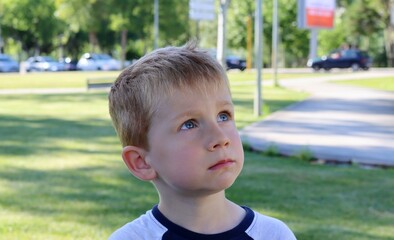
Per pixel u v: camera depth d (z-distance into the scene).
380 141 10.27
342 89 23.94
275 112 15.18
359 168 7.86
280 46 55.06
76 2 55.03
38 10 64.50
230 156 1.47
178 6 55.03
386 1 54.34
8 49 77.44
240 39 52.56
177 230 1.54
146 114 1.51
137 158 1.57
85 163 8.16
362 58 42.06
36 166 7.96
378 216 5.41
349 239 4.71
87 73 41.94
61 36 71.56
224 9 14.84
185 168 1.46
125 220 5.21
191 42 1.77
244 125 12.46
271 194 6.18
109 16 55.16
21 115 14.87
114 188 6.52
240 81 29.48
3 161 8.35
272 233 1.61
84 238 4.69
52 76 36.75
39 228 4.95
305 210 5.56
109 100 1.62
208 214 1.55
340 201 5.92
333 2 43.16
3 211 5.54
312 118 13.85
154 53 1.56
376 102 18.14
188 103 1.46
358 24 58.66
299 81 29.61
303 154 8.52
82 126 12.53
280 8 52.59
